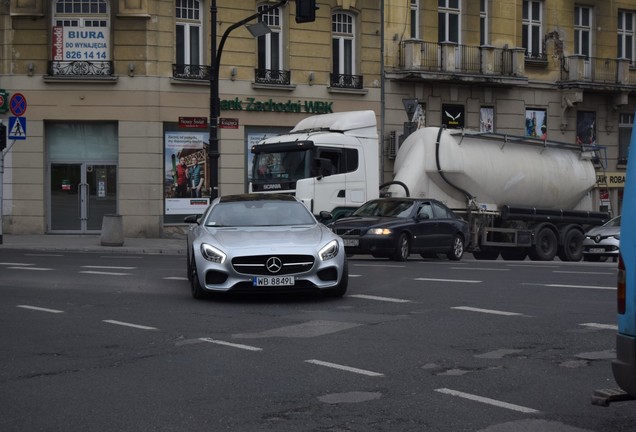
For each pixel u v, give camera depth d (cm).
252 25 2758
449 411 752
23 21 3284
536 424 712
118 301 1438
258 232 1466
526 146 3081
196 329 1166
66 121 3341
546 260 3044
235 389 833
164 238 3362
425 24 3906
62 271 1919
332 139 2656
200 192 3447
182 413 747
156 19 3338
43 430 700
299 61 3625
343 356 985
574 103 4269
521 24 4169
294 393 816
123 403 782
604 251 2834
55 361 966
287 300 1441
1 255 2450
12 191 3294
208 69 3425
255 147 2714
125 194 3331
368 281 1700
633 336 614
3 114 3297
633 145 630
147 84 3328
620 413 746
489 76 3956
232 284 1381
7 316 1281
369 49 3769
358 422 719
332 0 3688
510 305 1365
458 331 1141
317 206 2600
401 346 1042
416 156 2867
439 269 1984
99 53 3319
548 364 941
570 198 3231
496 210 2966
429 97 3916
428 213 2466
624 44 4528
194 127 3173
